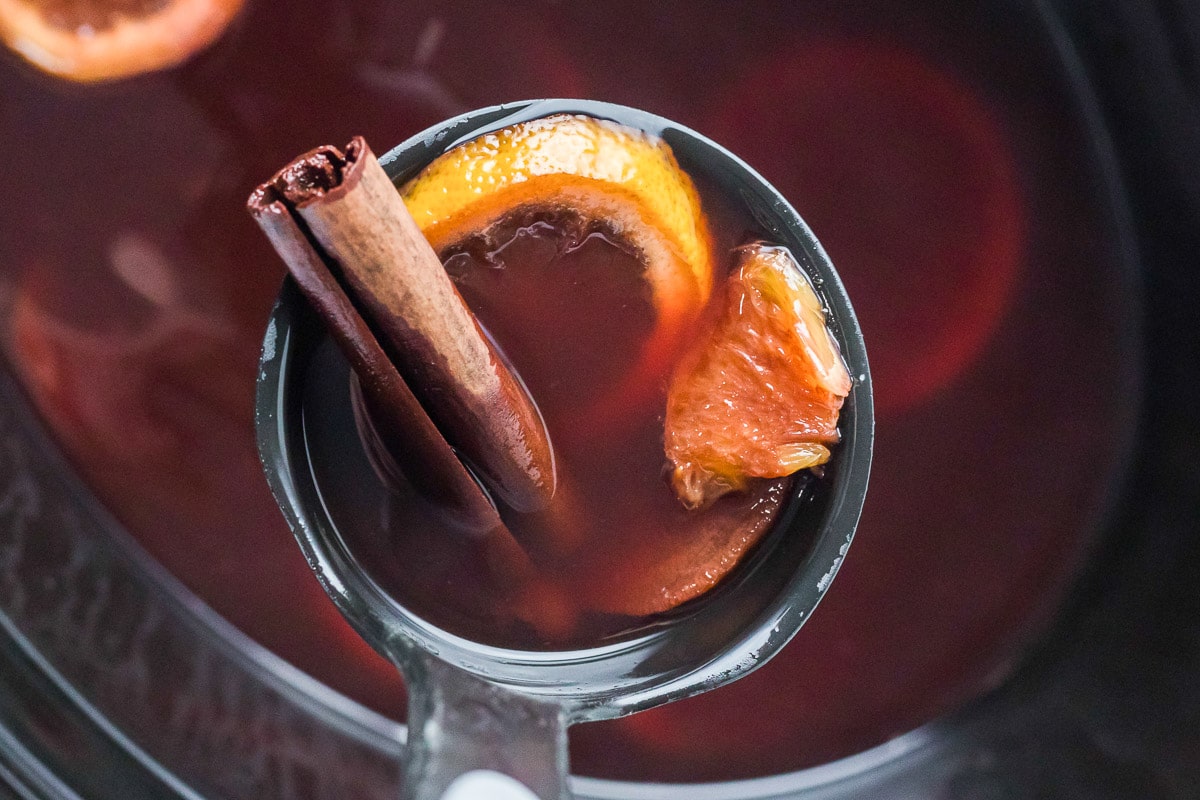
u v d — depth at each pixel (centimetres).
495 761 31
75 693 42
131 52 42
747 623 33
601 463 35
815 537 33
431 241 33
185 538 44
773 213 34
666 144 34
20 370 44
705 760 45
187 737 43
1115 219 47
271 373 32
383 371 31
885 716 46
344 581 32
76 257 44
